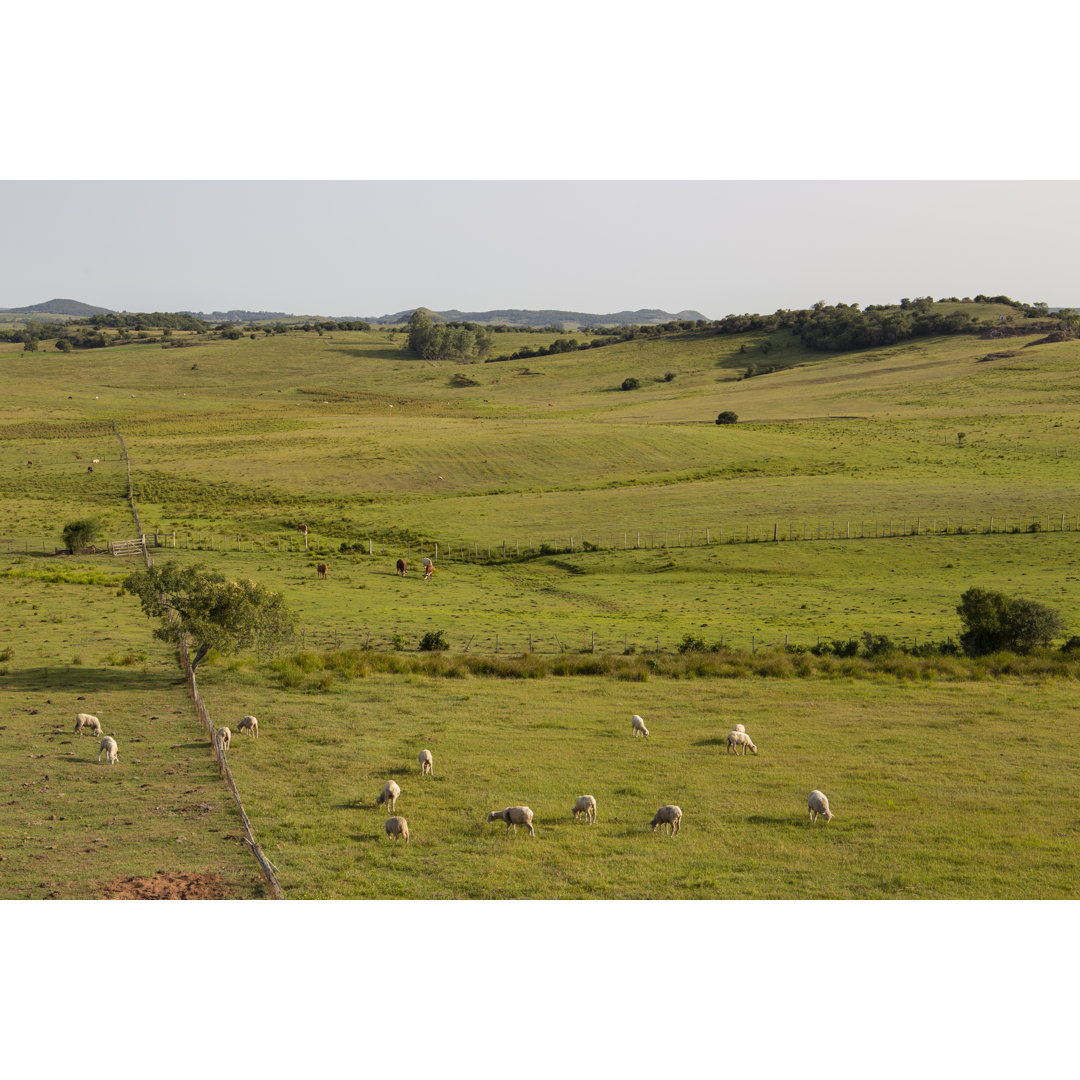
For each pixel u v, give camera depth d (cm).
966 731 3541
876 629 5488
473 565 7988
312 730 3384
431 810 2619
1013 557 7388
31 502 10469
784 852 2362
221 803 2598
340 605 6116
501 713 3700
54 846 2255
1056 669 4562
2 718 3362
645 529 8731
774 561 7575
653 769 3042
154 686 3928
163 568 4150
